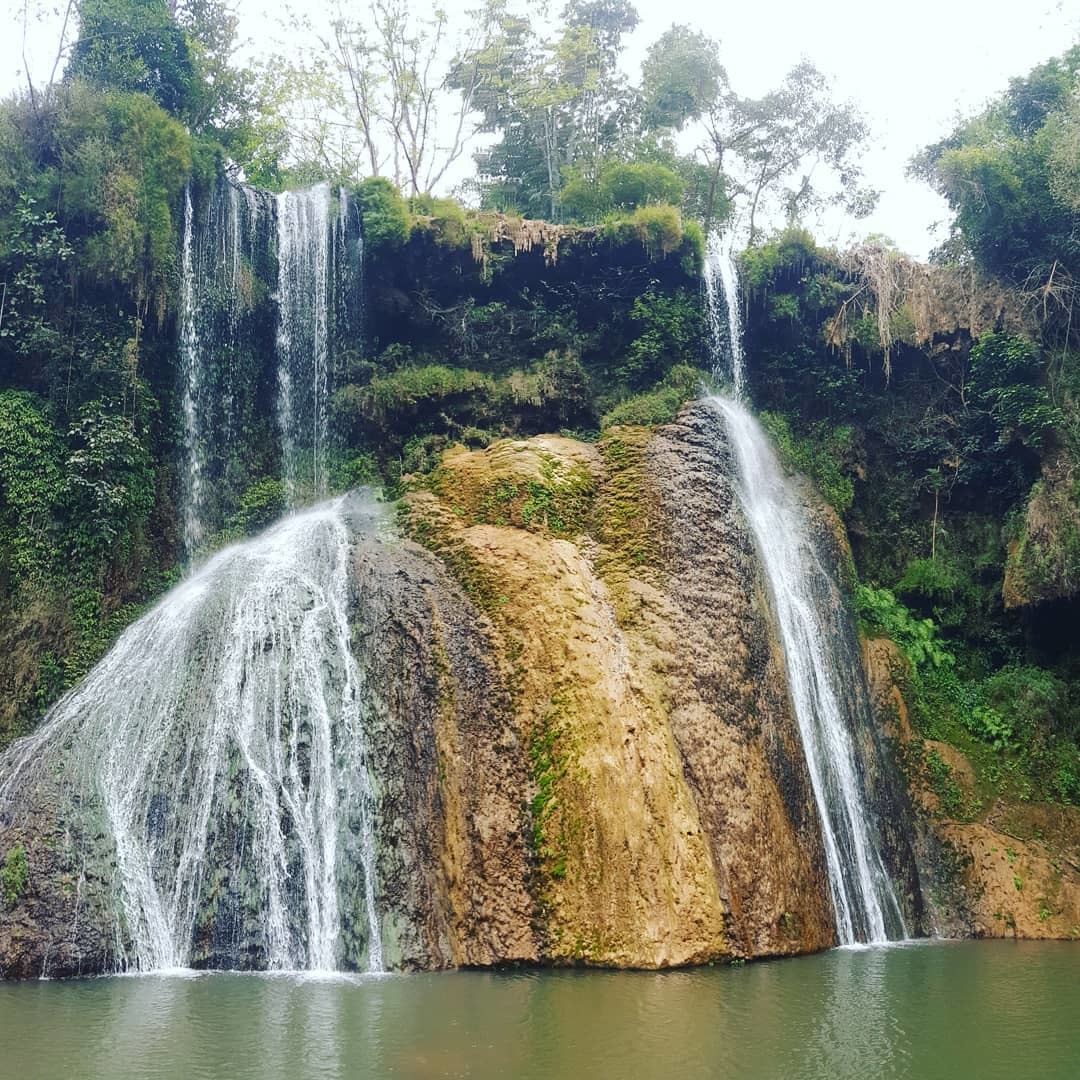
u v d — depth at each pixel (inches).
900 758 792.3
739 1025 406.9
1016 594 894.4
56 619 713.6
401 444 871.1
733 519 732.7
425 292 940.0
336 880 553.0
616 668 624.4
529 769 591.2
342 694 613.9
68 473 750.5
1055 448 907.4
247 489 874.8
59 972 498.3
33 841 530.0
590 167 1392.7
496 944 537.6
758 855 588.1
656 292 960.9
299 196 948.0
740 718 639.8
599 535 724.0
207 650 639.8
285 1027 394.9
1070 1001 465.4
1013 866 746.8
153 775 573.9
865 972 529.7
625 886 541.0
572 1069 344.2
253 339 913.5
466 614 658.2
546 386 876.6
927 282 1012.5
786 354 1003.9
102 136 824.9
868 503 1003.9
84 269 802.2
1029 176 976.9
